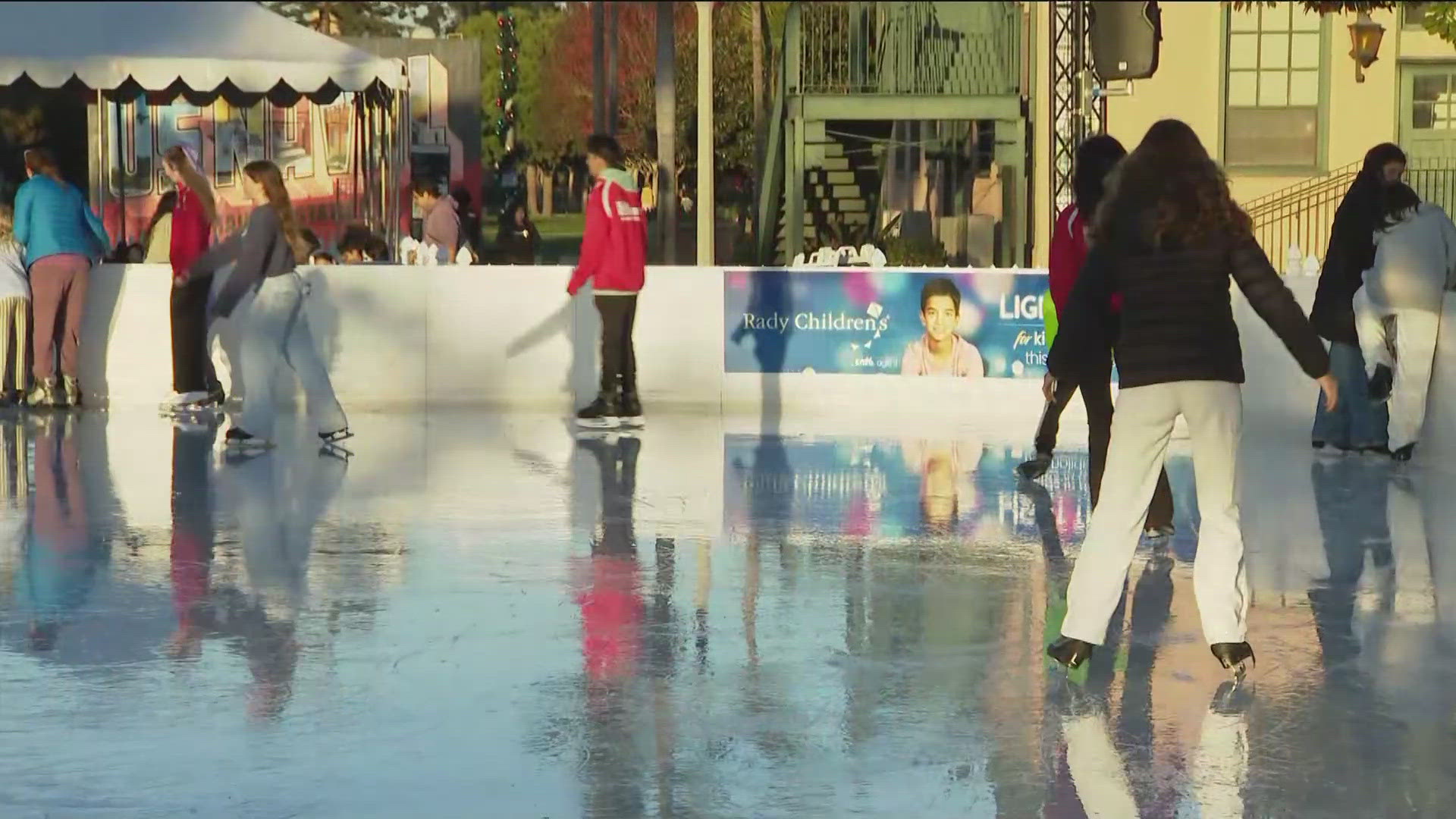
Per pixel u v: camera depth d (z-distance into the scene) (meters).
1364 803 10.77
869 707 12.77
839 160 54.38
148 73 36.00
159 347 32.88
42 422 29.91
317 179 56.94
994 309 31.78
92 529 19.61
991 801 10.77
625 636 14.80
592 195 30.44
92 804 10.63
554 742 11.91
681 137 84.25
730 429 29.27
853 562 18.02
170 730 12.11
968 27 52.34
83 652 14.22
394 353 32.75
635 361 31.62
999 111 51.53
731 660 14.07
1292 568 17.91
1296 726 12.38
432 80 63.72
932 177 54.88
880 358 32.19
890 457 25.92
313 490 22.53
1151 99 49.12
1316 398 29.50
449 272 32.72
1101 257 13.94
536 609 15.78
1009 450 26.80
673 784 11.05
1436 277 25.55
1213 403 13.34
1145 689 13.30
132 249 35.75
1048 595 16.52
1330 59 48.69
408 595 16.33
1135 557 18.44
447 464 24.95
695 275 32.50
